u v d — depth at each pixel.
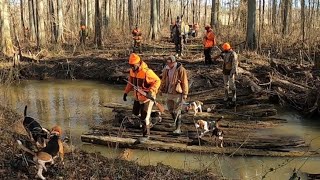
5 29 19.98
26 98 13.36
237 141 8.24
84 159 6.51
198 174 6.38
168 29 44.31
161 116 9.88
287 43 19.91
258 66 15.29
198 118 9.97
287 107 11.89
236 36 23.02
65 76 17.58
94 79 17.23
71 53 21.19
